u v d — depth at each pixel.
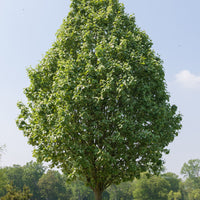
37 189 109.25
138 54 17.88
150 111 17.09
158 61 18.78
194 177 125.69
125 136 16.70
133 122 16.64
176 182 129.00
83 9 20.66
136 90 17.50
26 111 19.67
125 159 17.27
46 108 17.22
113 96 16.50
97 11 20.23
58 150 16.91
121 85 15.58
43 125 17.20
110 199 113.62
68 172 18.06
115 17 19.48
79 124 16.44
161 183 98.00
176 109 20.03
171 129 19.12
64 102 16.36
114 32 18.61
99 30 18.88
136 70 17.38
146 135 15.99
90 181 17.92
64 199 108.50
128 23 20.05
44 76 19.56
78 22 20.30
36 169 116.44
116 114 16.20
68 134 16.09
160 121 17.47
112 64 16.38
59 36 20.59
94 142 17.22
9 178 106.25
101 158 15.55
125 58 17.45
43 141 17.42
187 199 126.25
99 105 16.28
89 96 16.28
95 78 16.69
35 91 19.75
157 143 18.17
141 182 99.38
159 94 18.33
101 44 16.91
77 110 16.48
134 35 19.91
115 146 17.08
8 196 41.75
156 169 18.89
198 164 126.94
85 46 18.30
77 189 111.69
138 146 17.41
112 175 18.02
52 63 19.80
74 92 15.80
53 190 105.38
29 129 19.06
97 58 17.86
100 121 16.64
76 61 17.69
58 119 16.19
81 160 15.59
